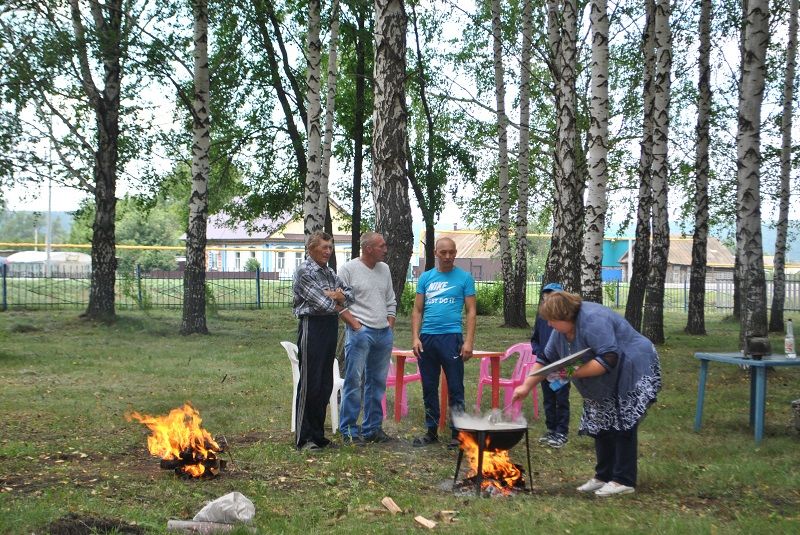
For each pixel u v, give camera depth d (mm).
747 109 11836
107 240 21391
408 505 5469
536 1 22016
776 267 22391
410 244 10945
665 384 12164
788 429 8438
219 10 18875
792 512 5398
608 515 5180
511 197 27250
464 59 23203
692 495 5895
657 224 18344
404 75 10969
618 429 5812
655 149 17984
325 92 25109
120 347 16906
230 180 25391
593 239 12250
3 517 4688
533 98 25344
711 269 58531
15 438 7672
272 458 6922
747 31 11867
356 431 7871
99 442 7477
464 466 6777
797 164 22703
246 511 4918
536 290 41312
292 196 23953
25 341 17844
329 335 7441
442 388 8656
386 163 10859
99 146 21031
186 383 11945
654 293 18469
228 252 54656
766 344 8117
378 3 10836
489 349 17188
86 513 4914
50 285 30031
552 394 8039
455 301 7766
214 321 24516
